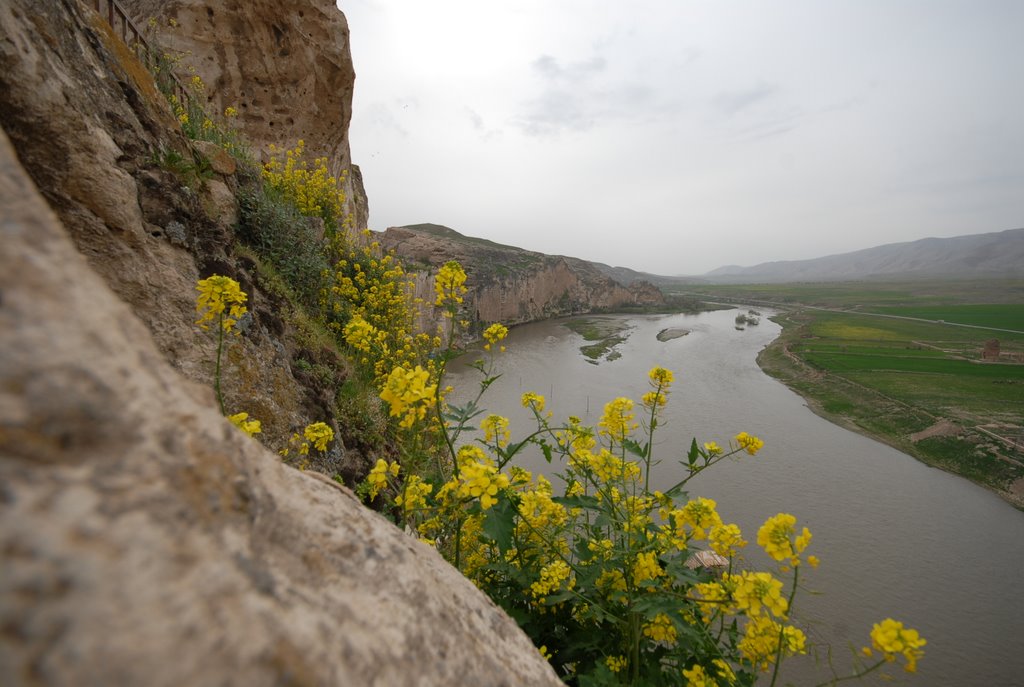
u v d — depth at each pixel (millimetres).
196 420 778
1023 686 10336
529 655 1266
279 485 963
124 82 3951
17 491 441
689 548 2596
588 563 2969
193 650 464
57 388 543
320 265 7281
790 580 8570
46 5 3211
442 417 3006
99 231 3227
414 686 776
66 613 395
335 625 725
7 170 689
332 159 15070
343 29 13977
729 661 2385
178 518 595
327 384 5512
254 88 13094
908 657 1789
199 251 3994
